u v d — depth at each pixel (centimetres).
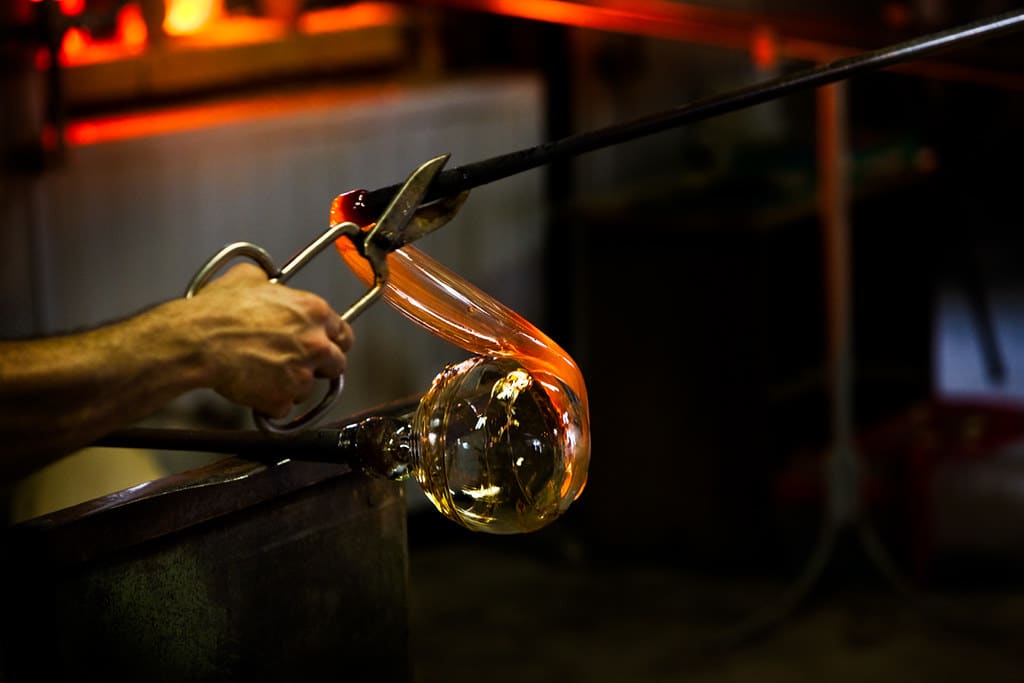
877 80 474
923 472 322
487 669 292
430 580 344
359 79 367
